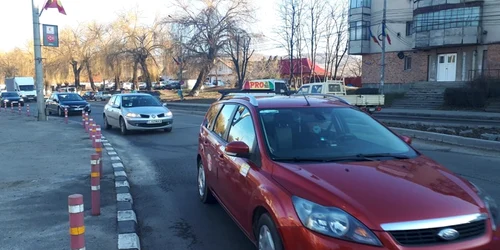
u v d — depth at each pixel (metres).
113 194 6.62
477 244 2.93
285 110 4.64
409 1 37.31
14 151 11.02
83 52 61.28
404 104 31.59
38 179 7.68
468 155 9.84
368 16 40.81
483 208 3.15
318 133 4.37
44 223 5.29
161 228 5.34
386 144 4.38
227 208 4.89
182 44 42.97
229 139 5.06
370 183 3.31
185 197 6.74
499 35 31.06
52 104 28.55
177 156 10.70
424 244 2.85
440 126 15.45
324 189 3.20
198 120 21.75
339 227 2.95
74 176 7.93
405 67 38.12
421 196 3.14
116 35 52.00
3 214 5.65
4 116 26.69
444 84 32.91
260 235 3.72
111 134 16.08
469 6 31.81
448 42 32.94
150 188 7.37
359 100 21.69
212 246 4.73
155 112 15.69
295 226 3.13
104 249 4.45
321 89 22.86
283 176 3.59
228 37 42.31
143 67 51.62
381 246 2.81
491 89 27.14
